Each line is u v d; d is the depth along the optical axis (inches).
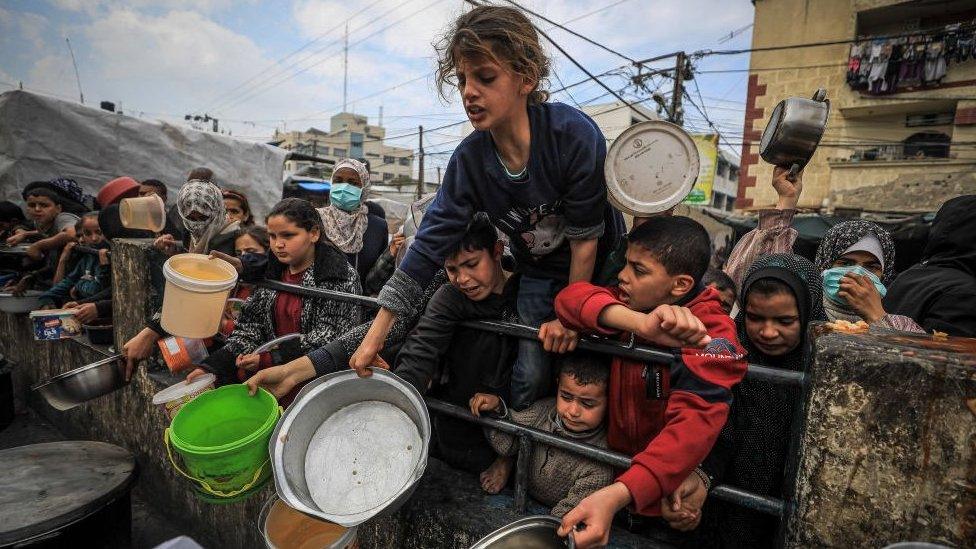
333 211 128.4
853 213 534.9
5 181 203.2
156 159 241.1
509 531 40.3
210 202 95.1
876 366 32.7
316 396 53.1
